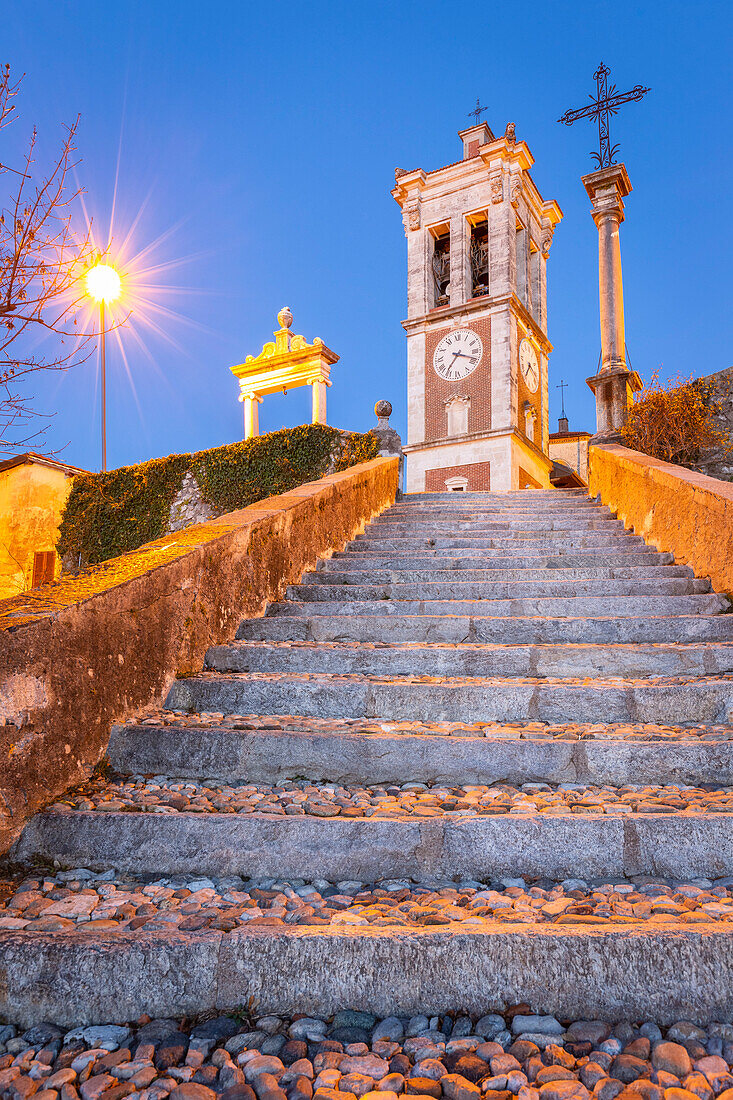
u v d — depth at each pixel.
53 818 2.58
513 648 4.16
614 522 7.64
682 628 4.41
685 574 5.52
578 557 6.16
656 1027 1.76
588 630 4.49
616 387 11.41
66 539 16.58
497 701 3.52
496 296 26.47
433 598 5.52
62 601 3.05
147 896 2.29
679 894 2.19
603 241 12.10
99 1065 1.71
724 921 1.95
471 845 2.41
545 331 31.16
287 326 20.06
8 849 2.52
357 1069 1.64
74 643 2.99
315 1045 1.75
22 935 1.99
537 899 2.19
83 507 16.55
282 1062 1.69
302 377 19.00
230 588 4.81
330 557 6.99
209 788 2.99
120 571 3.68
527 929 1.90
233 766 3.09
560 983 1.83
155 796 2.80
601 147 12.36
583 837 2.39
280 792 2.94
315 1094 1.57
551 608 4.95
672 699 3.44
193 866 2.46
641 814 2.46
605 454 8.86
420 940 1.90
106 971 1.91
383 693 3.60
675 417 9.55
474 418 26.61
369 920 2.06
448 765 3.02
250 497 14.88
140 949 1.92
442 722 3.50
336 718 3.60
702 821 2.39
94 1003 1.90
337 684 3.67
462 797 2.83
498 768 3.00
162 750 3.13
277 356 19.20
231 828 2.50
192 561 4.22
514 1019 1.79
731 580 4.83
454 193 28.56
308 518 6.48
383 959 1.88
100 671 3.19
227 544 4.78
